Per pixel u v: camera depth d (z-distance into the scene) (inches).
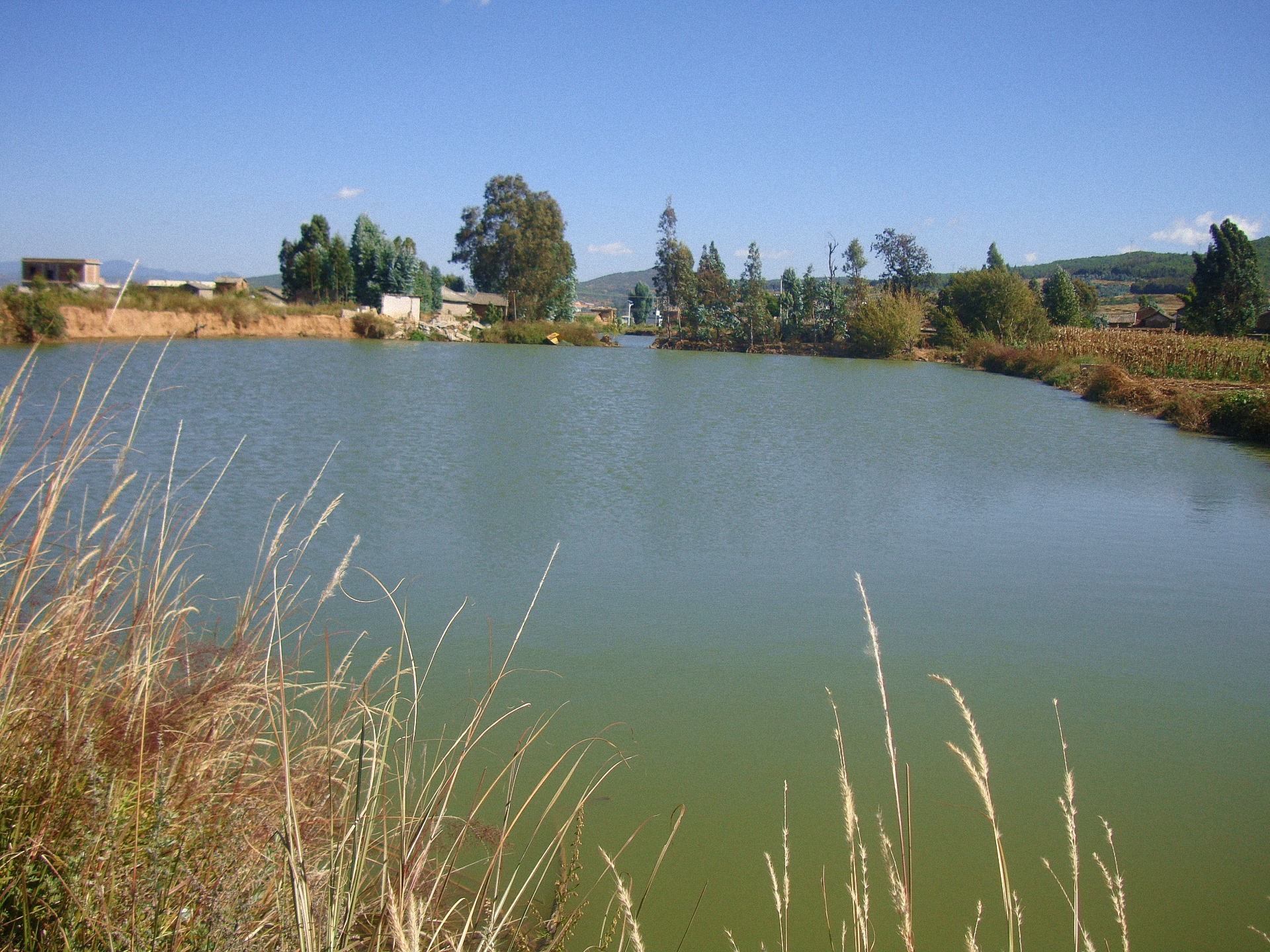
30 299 1256.8
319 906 88.1
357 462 582.2
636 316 6112.2
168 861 90.0
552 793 191.0
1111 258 7677.2
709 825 183.0
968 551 415.5
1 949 81.5
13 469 380.5
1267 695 259.6
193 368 1186.6
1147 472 652.1
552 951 122.7
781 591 346.3
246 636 145.1
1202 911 160.4
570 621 303.9
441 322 2600.9
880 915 156.5
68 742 98.3
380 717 189.8
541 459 634.2
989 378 1728.6
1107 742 228.5
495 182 3041.3
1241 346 1724.9
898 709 246.1
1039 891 165.9
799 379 1576.0
